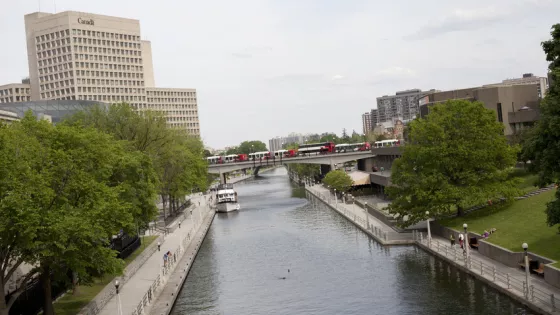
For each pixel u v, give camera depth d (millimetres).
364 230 94375
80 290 60562
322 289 61625
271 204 161625
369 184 157125
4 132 41688
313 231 102875
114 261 45969
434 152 74938
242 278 70188
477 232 69062
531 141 46594
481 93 124938
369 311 52312
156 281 62719
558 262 49781
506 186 74250
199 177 158125
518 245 58500
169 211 139625
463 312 48281
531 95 125562
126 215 50531
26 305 49344
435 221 82000
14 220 38250
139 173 72938
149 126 95188
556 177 43625
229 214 145500
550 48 45312
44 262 43812
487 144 75375
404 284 59438
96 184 46438
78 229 40312
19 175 40656
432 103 137375
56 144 47906
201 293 63969
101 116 93250
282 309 55750
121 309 53219
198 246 92625
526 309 45625
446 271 62188
